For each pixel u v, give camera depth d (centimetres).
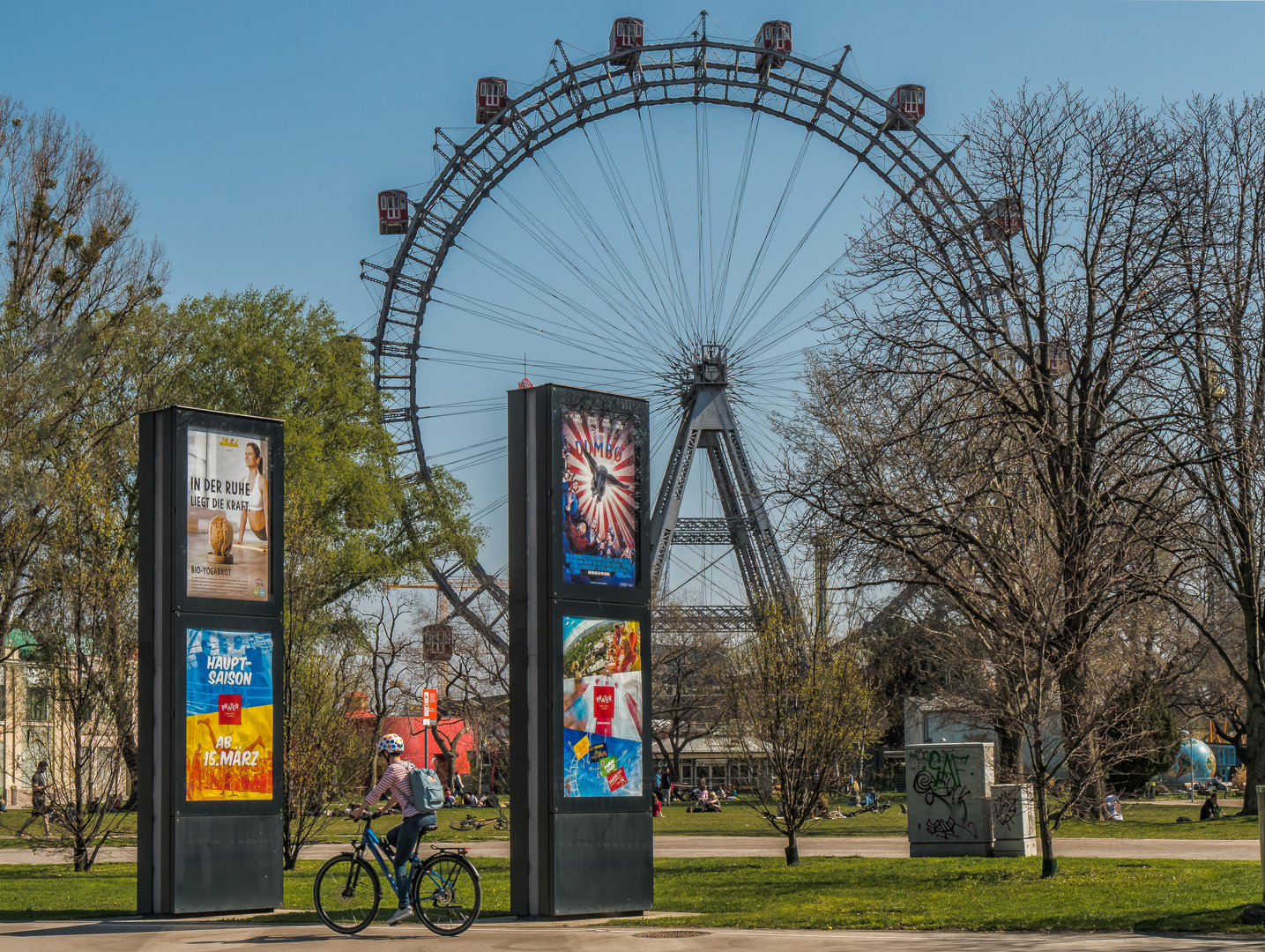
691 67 6200
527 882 1792
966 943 1430
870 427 3080
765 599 3123
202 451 1981
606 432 1930
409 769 1603
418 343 6306
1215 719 7838
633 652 1909
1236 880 2139
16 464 3303
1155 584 3153
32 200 4106
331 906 1608
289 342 5309
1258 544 3769
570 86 6231
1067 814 2970
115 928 1686
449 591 6044
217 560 1975
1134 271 3155
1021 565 2378
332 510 5122
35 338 3706
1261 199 3581
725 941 1473
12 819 4666
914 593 4075
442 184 6269
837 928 1648
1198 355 3152
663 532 5978
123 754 2862
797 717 2852
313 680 2923
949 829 2822
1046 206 3309
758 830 4619
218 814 1916
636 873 1855
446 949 1413
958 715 5228
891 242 3169
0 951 1427
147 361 4197
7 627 3312
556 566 1833
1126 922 1611
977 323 3150
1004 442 2964
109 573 2739
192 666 1919
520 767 1820
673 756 8869
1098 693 2631
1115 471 2962
